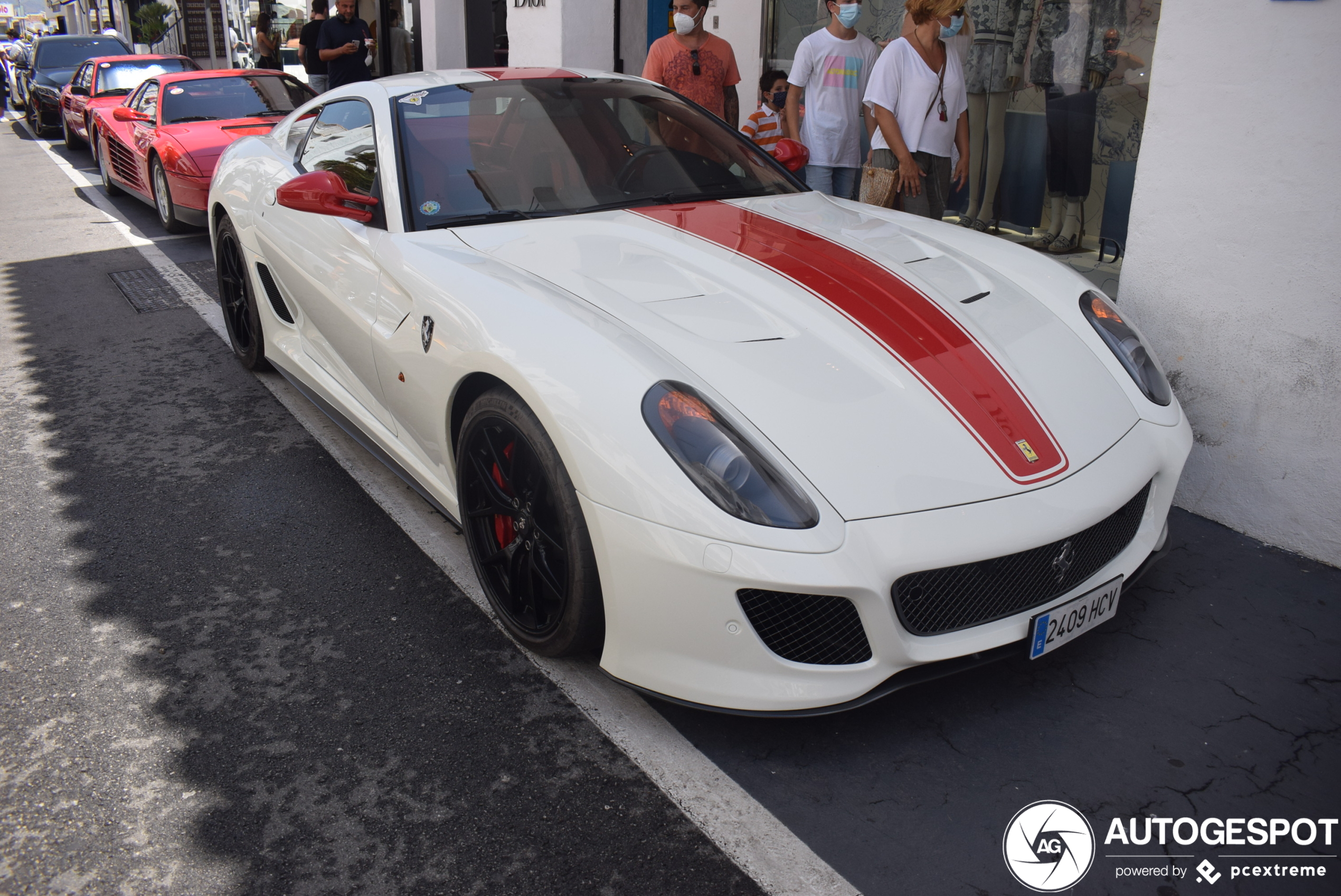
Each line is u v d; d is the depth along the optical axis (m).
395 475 3.20
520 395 2.19
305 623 2.60
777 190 3.36
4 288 6.12
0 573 2.88
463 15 10.90
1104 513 2.07
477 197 2.95
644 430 1.96
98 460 3.65
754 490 1.88
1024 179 5.29
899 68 4.35
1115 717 2.21
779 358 2.16
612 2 7.46
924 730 2.17
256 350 4.28
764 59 7.19
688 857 1.83
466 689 2.33
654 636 2.02
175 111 8.00
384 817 1.94
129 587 2.79
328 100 3.77
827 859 1.83
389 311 2.76
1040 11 4.98
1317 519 2.85
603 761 2.09
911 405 2.10
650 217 2.91
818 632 1.93
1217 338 3.00
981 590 1.98
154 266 6.61
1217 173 2.91
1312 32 2.63
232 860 1.84
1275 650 2.46
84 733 2.19
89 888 1.78
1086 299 2.66
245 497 3.33
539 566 2.31
